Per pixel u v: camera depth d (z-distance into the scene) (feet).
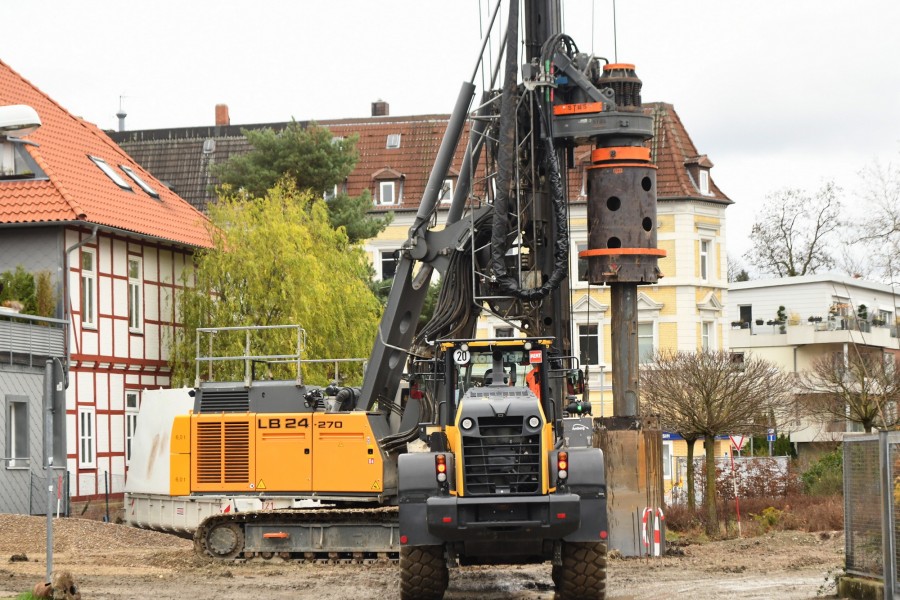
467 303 79.92
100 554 88.43
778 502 131.03
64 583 56.90
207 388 85.46
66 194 130.82
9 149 132.57
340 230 152.87
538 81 78.54
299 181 185.16
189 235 152.87
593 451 57.88
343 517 80.28
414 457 57.72
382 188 216.74
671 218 211.41
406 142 223.30
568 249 77.46
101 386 137.28
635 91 82.07
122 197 146.72
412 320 82.94
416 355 76.59
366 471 81.71
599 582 58.39
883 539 52.65
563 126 80.94
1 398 118.21
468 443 57.26
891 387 154.40
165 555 84.23
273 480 82.89
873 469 55.77
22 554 85.76
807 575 70.79
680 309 210.38
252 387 84.69
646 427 84.84
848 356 162.09
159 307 149.79
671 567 76.33
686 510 119.75
